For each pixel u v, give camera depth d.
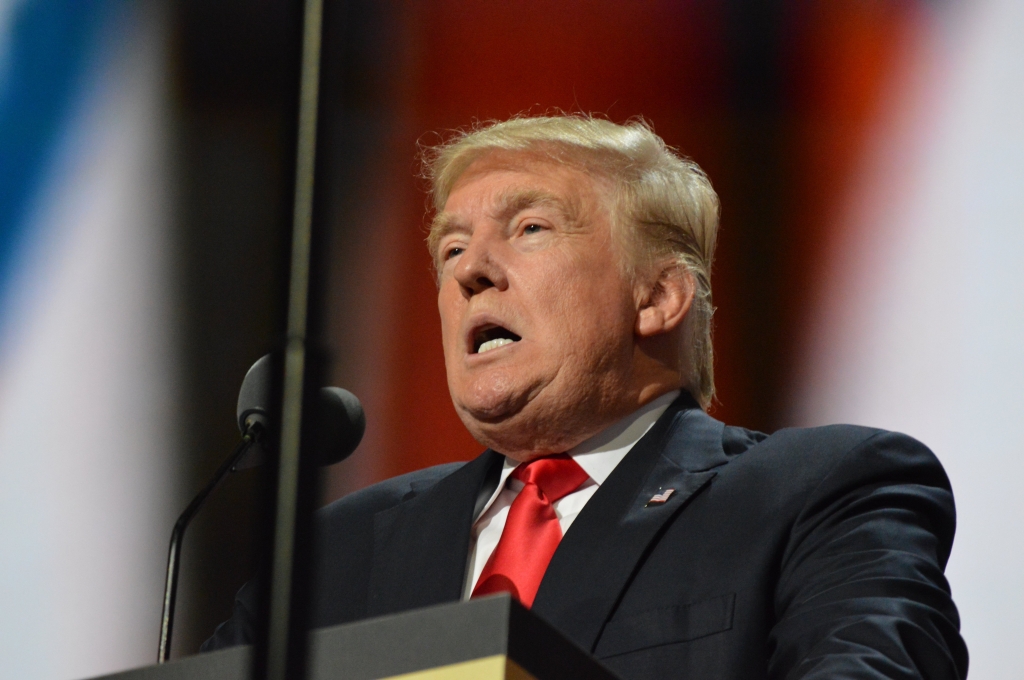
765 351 14.77
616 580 7.05
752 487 7.38
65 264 16.50
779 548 6.99
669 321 8.62
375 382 15.23
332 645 4.38
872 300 14.67
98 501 15.68
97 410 16.00
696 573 7.01
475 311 8.30
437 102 15.95
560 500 8.02
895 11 15.21
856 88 15.28
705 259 9.11
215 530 15.12
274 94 16.56
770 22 15.65
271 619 3.11
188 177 16.50
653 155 9.03
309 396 3.16
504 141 8.97
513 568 7.46
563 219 8.53
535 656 4.27
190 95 16.64
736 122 15.55
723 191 15.36
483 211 8.62
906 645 5.91
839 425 7.81
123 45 16.81
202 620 14.79
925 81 15.02
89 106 16.83
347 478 15.00
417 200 15.66
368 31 16.05
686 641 6.72
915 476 7.47
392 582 7.89
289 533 3.13
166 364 16.09
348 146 15.80
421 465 15.08
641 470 7.78
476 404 8.15
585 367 8.18
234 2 16.75
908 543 6.82
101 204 16.56
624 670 6.70
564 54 16.05
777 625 6.51
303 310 3.16
